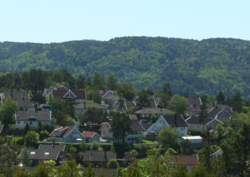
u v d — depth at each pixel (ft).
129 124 447.01
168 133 448.24
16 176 148.77
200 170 155.63
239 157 193.77
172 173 155.43
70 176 146.92
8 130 467.93
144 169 174.50
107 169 295.07
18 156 361.10
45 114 505.66
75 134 451.94
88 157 382.22
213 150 363.35
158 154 179.01
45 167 147.23
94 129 503.61
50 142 424.46
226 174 195.21
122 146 431.84
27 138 417.69
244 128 194.39
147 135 501.97
